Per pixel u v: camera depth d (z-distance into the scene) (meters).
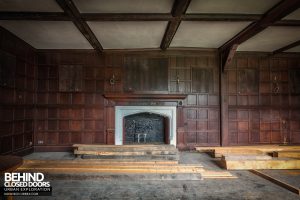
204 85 8.27
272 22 5.21
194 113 8.23
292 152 6.04
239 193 3.98
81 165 5.22
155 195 3.87
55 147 7.89
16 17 5.03
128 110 8.07
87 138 8.00
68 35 6.52
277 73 8.51
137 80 8.14
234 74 8.43
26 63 7.33
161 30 6.13
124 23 5.57
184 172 4.83
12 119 6.53
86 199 3.70
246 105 8.39
